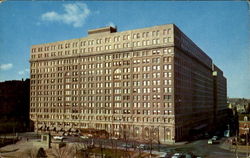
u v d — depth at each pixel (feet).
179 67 271.90
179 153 177.68
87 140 232.12
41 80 337.11
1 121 293.84
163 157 164.35
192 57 323.57
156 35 263.08
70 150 181.06
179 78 270.05
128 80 274.57
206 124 363.76
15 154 168.45
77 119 305.94
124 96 275.80
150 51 264.52
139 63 269.85
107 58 291.38
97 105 293.64
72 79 314.55
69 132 299.99
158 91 256.73
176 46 257.96
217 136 262.26
